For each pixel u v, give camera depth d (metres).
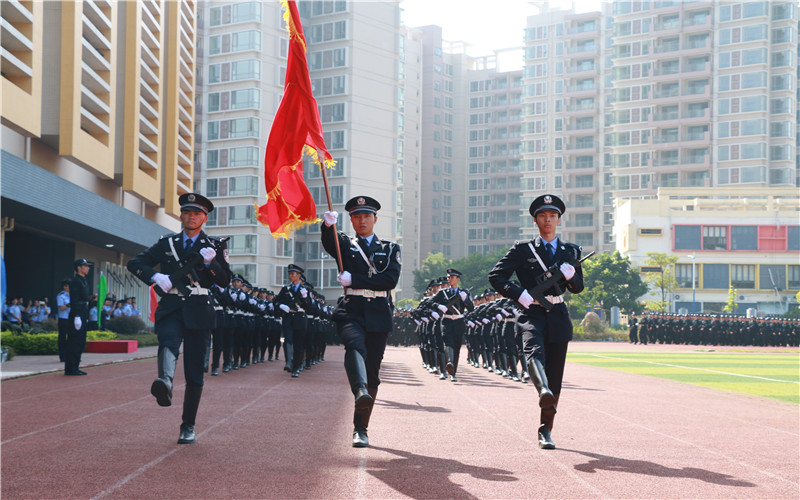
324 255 92.56
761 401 14.49
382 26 95.31
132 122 35.84
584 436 9.42
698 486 6.66
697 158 104.62
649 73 107.06
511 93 139.25
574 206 119.06
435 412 11.56
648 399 14.48
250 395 13.53
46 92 28.03
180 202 8.38
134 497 5.94
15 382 15.48
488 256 110.19
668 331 53.62
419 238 139.00
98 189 34.19
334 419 10.43
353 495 6.09
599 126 118.19
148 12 38.41
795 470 7.47
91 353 27.30
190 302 8.12
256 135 83.62
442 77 142.88
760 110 101.19
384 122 95.19
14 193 23.16
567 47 120.56
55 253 38.28
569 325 8.34
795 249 88.94
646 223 90.62
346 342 8.08
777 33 103.12
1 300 16.19
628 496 6.26
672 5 105.81
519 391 15.30
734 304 84.62
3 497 5.92
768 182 101.69
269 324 24.30
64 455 7.61
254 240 83.12
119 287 46.34
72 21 28.17
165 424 9.73
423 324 20.80
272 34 85.44
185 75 49.34
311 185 93.19
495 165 139.50
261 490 6.21
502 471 7.12
